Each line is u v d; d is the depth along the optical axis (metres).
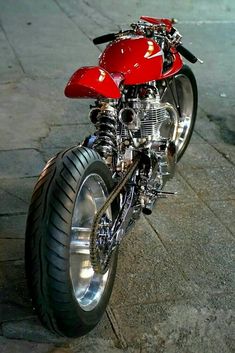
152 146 3.02
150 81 3.02
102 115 2.76
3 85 5.46
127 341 2.59
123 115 2.82
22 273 2.97
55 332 2.39
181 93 3.99
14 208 3.53
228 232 3.44
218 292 2.93
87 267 2.67
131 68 2.85
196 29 7.80
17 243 3.20
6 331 2.61
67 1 8.70
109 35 3.33
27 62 6.10
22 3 8.47
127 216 2.69
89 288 2.62
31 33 7.14
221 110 5.21
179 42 3.49
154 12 8.48
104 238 2.47
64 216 2.20
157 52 3.01
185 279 3.01
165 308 2.79
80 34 7.25
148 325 2.69
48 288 2.22
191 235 3.37
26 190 3.73
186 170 4.12
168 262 3.12
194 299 2.87
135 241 3.27
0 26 7.33
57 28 7.43
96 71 2.56
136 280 2.97
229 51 6.96
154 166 2.99
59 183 2.23
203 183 3.97
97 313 2.55
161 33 3.39
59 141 4.44
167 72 3.29
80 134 4.58
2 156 4.14
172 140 3.28
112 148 2.76
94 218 2.33
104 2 8.74
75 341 2.58
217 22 8.16
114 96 2.58
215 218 3.56
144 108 3.00
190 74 3.88
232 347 2.60
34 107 5.03
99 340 2.59
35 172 3.96
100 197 2.60
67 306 2.27
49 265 2.19
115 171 2.85
